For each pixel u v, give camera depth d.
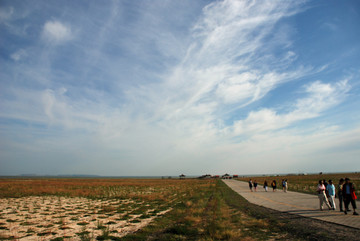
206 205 17.17
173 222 11.26
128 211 15.78
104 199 24.20
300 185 41.66
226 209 14.61
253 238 7.88
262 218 11.53
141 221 12.02
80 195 28.28
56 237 8.96
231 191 31.77
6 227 10.88
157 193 30.72
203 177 144.12
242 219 11.39
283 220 10.59
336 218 10.45
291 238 7.68
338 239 7.08
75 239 8.64
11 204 20.34
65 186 47.56
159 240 8.01
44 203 21.06
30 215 14.38
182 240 7.91
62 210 16.59
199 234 8.65
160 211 15.40
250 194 26.12
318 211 12.80
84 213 15.09
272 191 30.92
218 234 8.19
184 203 18.62
